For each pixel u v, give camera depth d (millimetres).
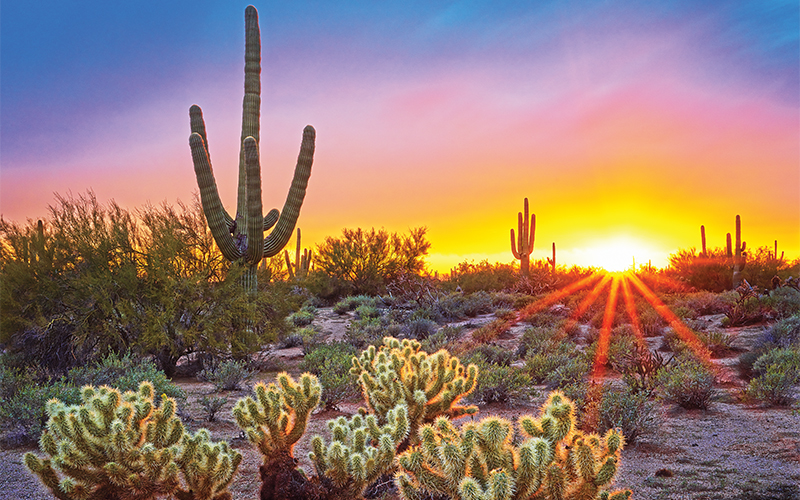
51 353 12406
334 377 9023
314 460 3953
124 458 3611
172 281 12852
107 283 12555
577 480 3137
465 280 33125
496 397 9055
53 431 3664
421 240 35594
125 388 8266
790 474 5207
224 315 13633
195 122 16062
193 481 3723
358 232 35344
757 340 13281
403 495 3396
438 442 3314
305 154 15242
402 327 19047
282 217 15367
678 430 7125
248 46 15805
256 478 5371
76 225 13062
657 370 10148
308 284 32812
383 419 4887
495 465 3107
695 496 4754
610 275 28203
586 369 10352
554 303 23375
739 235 27781
